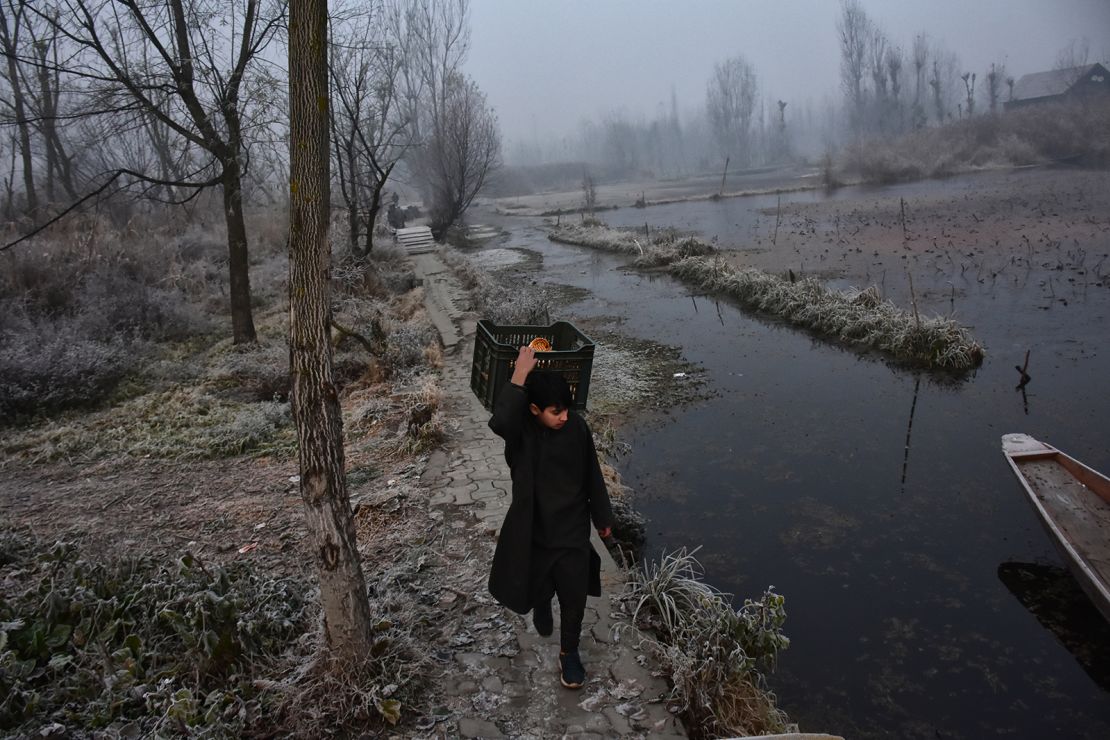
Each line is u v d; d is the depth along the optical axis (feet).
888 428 26.68
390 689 10.91
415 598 14.19
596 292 56.90
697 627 12.91
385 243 78.28
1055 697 13.87
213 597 11.92
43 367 30.73
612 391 32.60
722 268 55.67
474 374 19.38
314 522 10.50
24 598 13.43
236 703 10.85
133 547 17.10
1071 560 15.65
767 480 23.29
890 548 19.10
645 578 14.89
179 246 63.62
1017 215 73.26
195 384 33.19
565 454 10.96
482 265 77.15
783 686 14.40
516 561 10.87
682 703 11.28
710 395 31.48
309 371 10.01
